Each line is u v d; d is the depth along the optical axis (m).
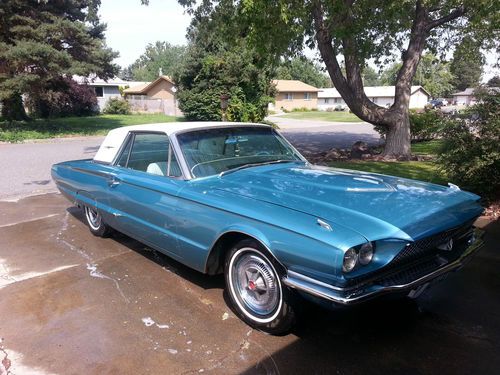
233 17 10.40
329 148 15.98
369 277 2.62
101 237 5.39
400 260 2.74
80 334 3.16
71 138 20.62
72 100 34.44
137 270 4.33
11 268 4.43
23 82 19.06
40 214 6.59
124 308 3.54
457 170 6.42
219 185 3.55
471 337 3.03
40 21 20.45
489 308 3.43
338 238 2.53
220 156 4.04
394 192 3.30
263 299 3.13
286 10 7.67
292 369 2.72
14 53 18.31
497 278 3.97
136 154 4.43
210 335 3.13
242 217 3.05
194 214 3.44
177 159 3.79
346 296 2.51
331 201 3.05
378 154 12.43
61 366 2.79
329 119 38.88
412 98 68.88
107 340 3.08
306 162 4.54
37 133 20.88
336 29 9.08
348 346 2.95
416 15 11.67
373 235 2.58
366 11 10.02
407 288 2.66
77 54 21.84
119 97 44.28
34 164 12.07
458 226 3.03
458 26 14.11
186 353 2.91
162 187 3.80
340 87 11.75
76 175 5.32
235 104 24.81
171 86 51.16
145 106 43.66
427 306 3.48
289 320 2.95
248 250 3.13
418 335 3.07
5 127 22.41
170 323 3.30
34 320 3.38
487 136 6.21
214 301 3.64
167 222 3.76
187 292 3.82
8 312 3.51
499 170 6.11
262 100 25.73
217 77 25.73
